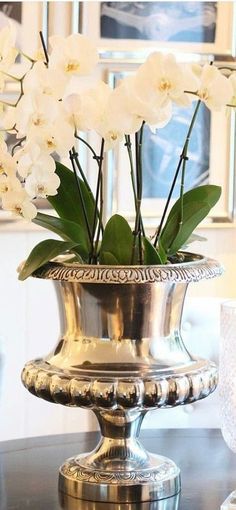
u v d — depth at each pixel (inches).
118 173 90.0
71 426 93.8
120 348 49.2
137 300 48.6
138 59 89.1
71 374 48.8
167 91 45.5
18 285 89.7
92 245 50.7
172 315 50.4
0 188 48.3
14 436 91.7
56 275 48.5
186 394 49.0
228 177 93.2
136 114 46.2
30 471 55.3
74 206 52.7
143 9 88.9
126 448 50.9
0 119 48.8
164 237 52.3
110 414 50.3
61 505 49.4
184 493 51.5
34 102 45.8
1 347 72.4
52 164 47.2
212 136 92.4
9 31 48.2
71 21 87.4
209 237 94.1
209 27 90.7
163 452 59.4
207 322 77.2
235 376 49.4
